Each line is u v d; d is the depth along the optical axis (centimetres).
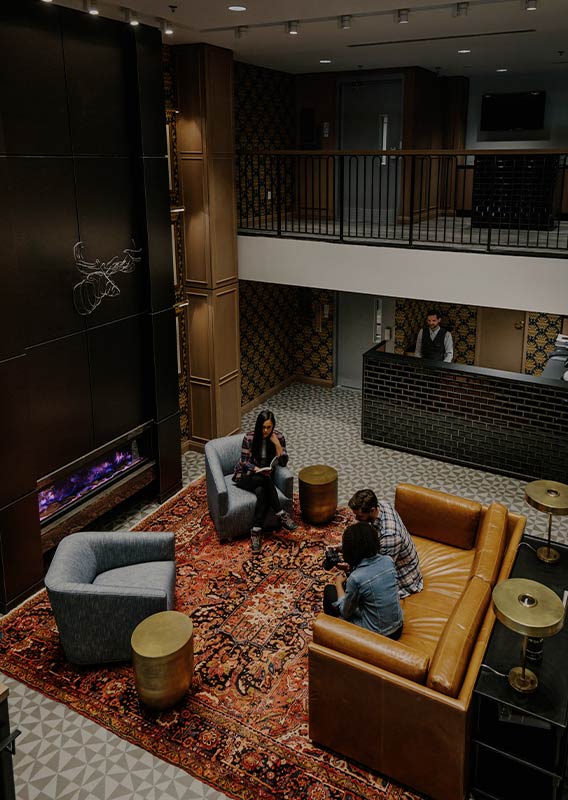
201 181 768
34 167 529
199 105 741
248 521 634
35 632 520
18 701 455
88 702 453
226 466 675
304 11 582
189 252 803
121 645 477
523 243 779
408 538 474
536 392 738
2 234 487
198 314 820
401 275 777
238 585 571
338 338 1138
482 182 945
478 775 379
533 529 672
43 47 522
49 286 557
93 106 578
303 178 1100
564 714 341
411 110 984
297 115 1062
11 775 320
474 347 1222
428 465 816
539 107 1078
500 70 1014
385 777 393
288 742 418
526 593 337
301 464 822
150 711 442
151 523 674
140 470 693
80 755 413
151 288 663
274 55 825
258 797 383
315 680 393
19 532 543
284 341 1127
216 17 599
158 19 600
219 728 429
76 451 611
